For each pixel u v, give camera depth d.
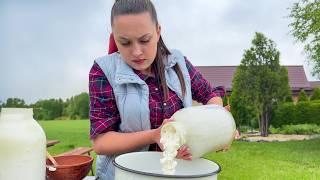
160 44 1.29
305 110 11.50
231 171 5.55
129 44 1.12
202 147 1.03
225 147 1.09
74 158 1.34
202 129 1.01
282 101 10.27
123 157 1.06
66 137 8.75
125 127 1.23
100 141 1.18
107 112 1.22
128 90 1.22
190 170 1.09
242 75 9.95
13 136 0.97
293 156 6.80
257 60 9.84
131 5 1.08
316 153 7.14
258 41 9.75
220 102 1.42
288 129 11.26
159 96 1.26
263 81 9.89
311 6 10.06
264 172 5.54
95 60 1.26
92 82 1.23
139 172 0.87
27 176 0.99
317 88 13.75
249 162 6.16
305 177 5.32
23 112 1.01
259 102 10.04
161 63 1.27
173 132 1.01
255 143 8.69
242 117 10.45
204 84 1.42
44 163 1.06
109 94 1.22
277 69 9.90
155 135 1.09
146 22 1.09
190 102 1.31
